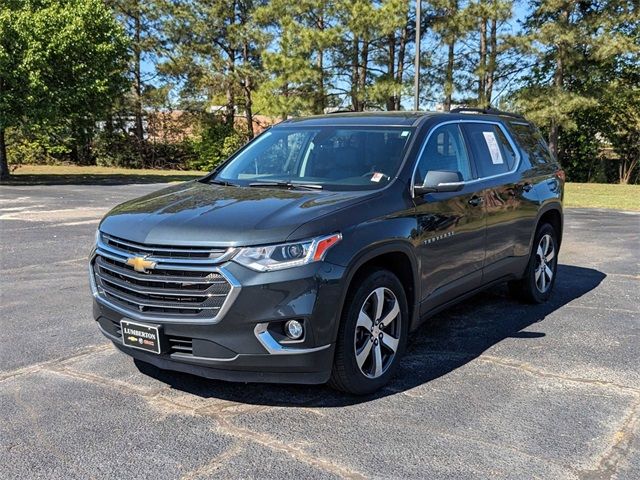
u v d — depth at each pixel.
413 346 5.02
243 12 37.94
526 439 3.44
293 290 3.48
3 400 3.90
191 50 38.91
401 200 4.25
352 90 27.30
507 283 6.38
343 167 4.65
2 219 12.32
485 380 4.30
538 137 6.69
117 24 26.34
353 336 3.83
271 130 5.53
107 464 3.16
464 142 5.25
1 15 21.83
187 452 3.29
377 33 24.91
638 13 24.77
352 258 3.69
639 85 32.16
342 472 3.09
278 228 3.54
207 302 3.50
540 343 5.09
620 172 34.09
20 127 24.38
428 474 3.07
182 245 3.55
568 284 7.19
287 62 25.62
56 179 26.14
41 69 22.95
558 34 24.69
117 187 21.53
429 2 26.05
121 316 3.81
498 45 26.62
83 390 4.07
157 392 4.05
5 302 6.19
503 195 5.42
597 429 3.57
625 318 5.80
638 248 9.64
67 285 6.91
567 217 13.94
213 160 40.34
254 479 3.03
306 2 25.80
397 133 4.82
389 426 3.60
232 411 3.79
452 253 4.72
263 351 3.48
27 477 3.03
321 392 4.08
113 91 26.55
